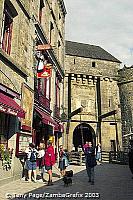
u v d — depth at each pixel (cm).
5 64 924
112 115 2866
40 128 1574
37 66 1417
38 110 1370
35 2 1372
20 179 1034
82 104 2855
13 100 980
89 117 2831
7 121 1002
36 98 1382
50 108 1802
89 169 1003
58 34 2192
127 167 1784
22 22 1139
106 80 2981
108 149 2758
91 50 3212
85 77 2903
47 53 1638
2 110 768
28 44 1225
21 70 1067
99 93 2931
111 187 905
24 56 1151
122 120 3012
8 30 1055
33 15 1311
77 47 3144
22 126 1067
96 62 3002
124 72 3081
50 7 1778
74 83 2875
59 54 2311
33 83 1279
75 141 3200
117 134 2844
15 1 1038
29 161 998
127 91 3030
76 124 2764
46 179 1070
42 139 1541
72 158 2075
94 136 2822
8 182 925
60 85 2344
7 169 934
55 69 1986
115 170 1562
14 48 1060
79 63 2914
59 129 2064
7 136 996
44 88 1645
